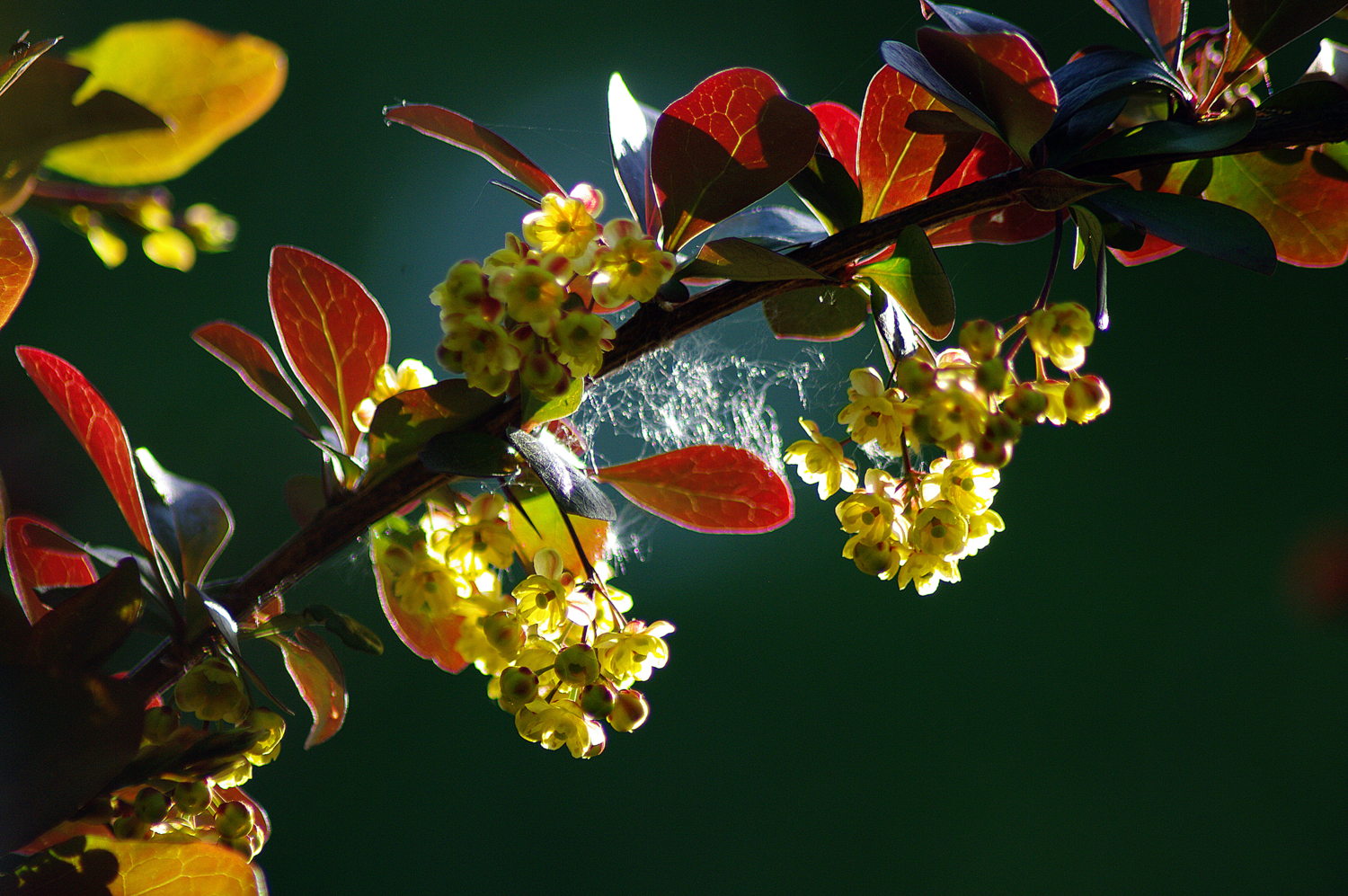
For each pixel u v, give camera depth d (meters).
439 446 0.88
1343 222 0.91
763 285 0.89
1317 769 2.66
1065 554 3.26
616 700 0.88
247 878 0.87
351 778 2.67
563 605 0.88
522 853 2.58
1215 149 0.88
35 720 0.86
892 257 0.88
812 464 0.90
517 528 0.90
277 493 2.96
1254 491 3.30
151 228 0.89
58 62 0.86
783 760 2.79
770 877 2.56
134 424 3.03
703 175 0.88
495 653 0.88
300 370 0.90
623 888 2.53
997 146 0.90
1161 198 0.88
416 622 0.90
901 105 0.90
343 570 0.96
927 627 3.09
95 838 0.87
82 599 0.87
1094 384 0.88
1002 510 3.38
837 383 1.98
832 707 2.93
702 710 2.92
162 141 0.88
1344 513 3.16
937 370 0.87
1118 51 0.89
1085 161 0.88
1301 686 2.85
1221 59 0.90
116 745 0.86
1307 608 2.99
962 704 2.91
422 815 2.62
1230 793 2.63
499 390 0.87
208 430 3.05
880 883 2.59
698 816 2.68
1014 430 0.87
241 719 0.88
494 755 2.76
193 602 0.88
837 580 3.19
